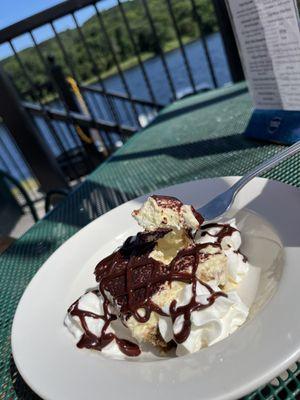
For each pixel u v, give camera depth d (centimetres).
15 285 93
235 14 107
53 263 84
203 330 62
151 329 64
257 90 117
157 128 194
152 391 47
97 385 51
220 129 151
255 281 69
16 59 297
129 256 75
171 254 74
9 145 456
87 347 63
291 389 49
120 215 96
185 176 121
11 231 320
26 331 66
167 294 66
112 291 69
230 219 82
